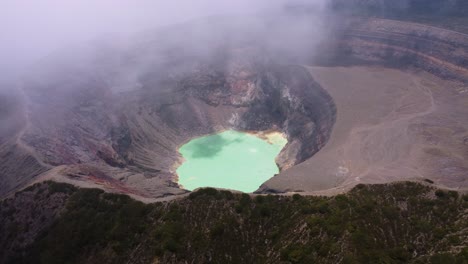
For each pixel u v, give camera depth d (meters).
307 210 70.31
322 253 59.34
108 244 72.69
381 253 56.59
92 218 77.06
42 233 77.94
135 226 73.75
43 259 74.06
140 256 69.12
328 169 104.94
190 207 75.19
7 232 80.62
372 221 63.62
